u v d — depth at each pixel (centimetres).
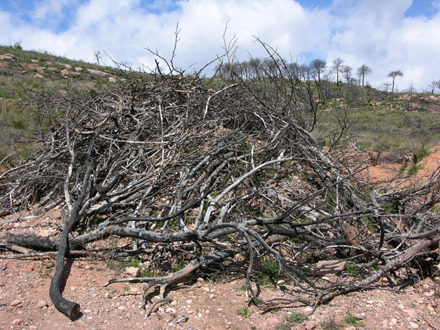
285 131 579
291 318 269
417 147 1079
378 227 421
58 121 652
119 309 279
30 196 541
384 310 284
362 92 4856
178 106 664
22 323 253
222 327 260
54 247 367
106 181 486
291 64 599
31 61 2350
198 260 335
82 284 317
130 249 392
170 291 315
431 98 4894
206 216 411
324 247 390
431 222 424
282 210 455
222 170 563
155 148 553
